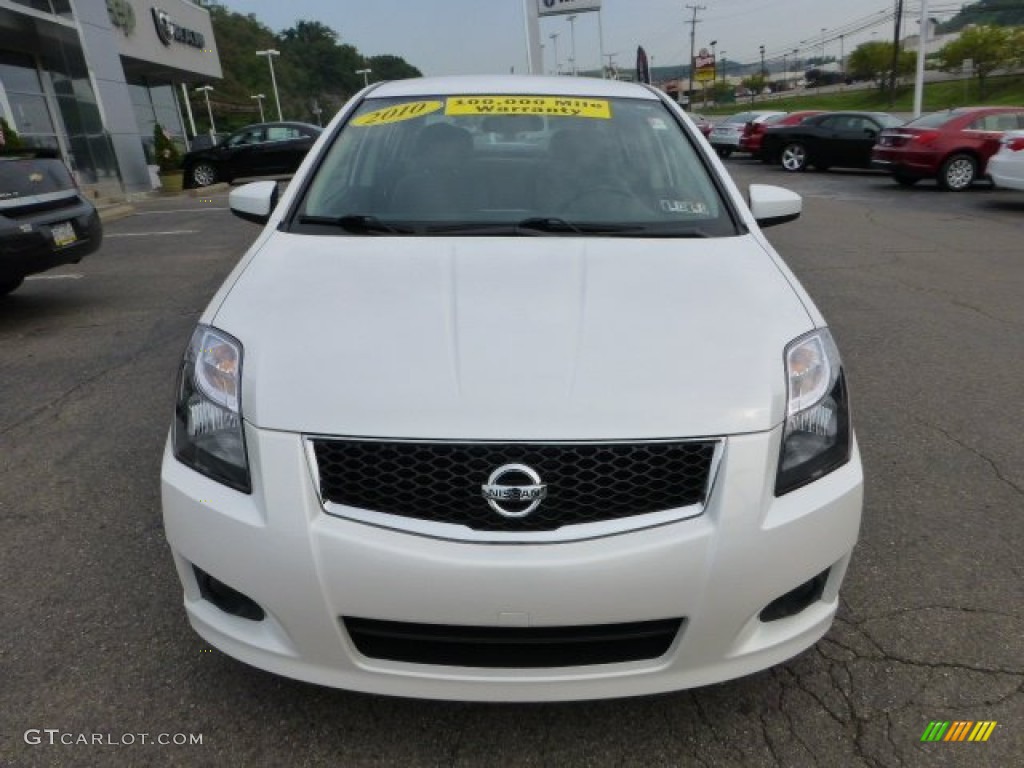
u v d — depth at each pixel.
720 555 1.67
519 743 1.94
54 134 16.50
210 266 8.12
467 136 2.99
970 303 6.15
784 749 1.92
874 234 9.39
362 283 2.13
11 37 15.08
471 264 2.25
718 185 2.82
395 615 1.67
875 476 3.29
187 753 1.91
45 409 4.12
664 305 2.04
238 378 1.84
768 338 1.93
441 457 1.68
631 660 1.75
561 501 1.68
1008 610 2.42
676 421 1.71
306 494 1.69
